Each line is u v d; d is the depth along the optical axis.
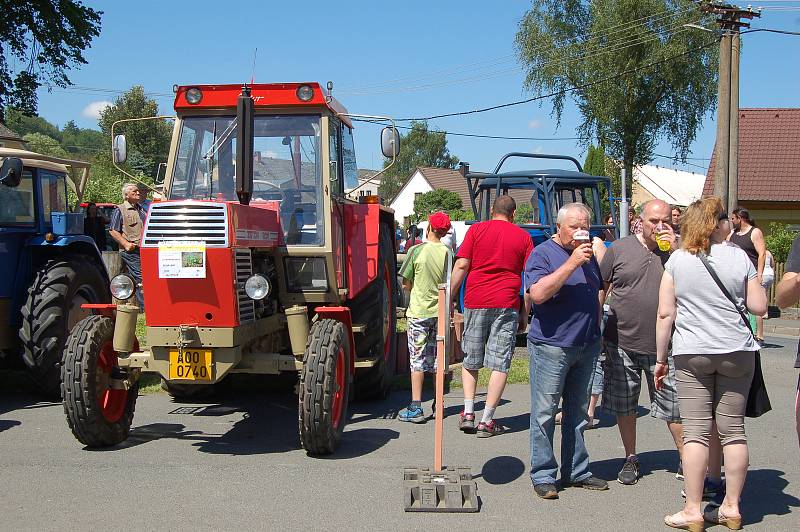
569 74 34.34
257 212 6.22
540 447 5.27
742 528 4.80
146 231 5.64
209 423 7.13
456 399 8.29
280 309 6.93
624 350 5.49
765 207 27.80
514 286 6.82
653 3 33.19
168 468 5.70
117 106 55.59
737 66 19.89
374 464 5.87
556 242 5.30
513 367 9.91
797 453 6.47
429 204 53.78
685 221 4.84
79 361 5.87
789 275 4.64
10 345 7.96
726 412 4.75
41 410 7.59
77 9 22.53
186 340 5.59
